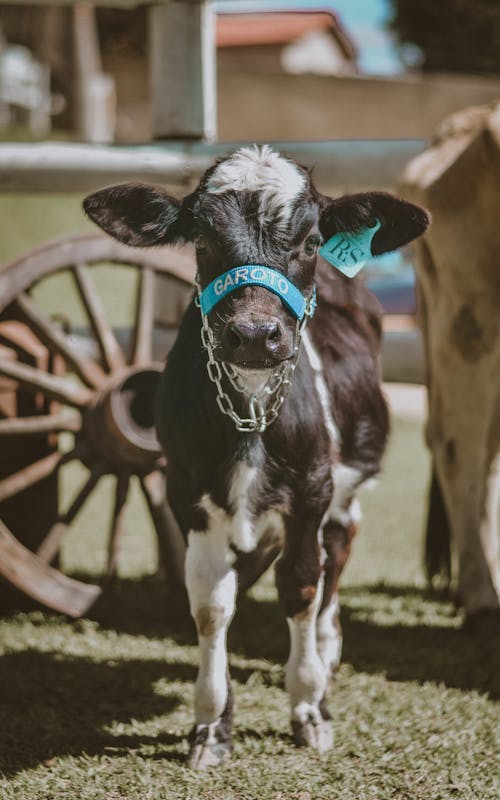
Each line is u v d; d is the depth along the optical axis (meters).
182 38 5.97
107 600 4.56
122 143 5.91
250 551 3.24
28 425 4.57
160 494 4.64
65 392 4.58
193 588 3.16
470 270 4.49
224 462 3.12
